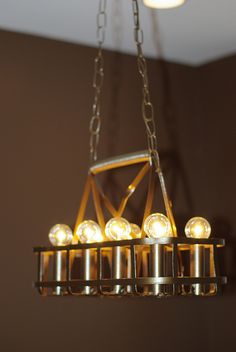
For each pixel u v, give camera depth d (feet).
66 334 12.48
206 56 14.40
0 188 12.09
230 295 13.85
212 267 6.91
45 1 11.18
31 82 12.67
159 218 6.64
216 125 14.46
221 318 14.06
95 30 12.62
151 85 14.25
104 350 12.90
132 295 6.82
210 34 12.95
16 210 12.19
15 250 12.10
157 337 13.57
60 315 12.46
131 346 13.24
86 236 7.34
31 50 12.73
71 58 13.20
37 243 12.35
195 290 6.74
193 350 14.01
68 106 13.04
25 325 12.05
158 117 14.24
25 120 12.51
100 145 13.37
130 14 11.75
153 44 13.53
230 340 13.83
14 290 12.00
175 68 14.62
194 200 14.40
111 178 13.38
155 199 13.80
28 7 11.48
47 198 12.56
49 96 12.84
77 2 11.22
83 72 13.32
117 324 13.12
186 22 12.21
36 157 12.54
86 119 13.23
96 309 12.90
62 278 7.65
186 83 14.74
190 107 14.71
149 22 12.19
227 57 14.34
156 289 6.53
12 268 12.03
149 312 13.53
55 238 7.77
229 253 13.88
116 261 6.91
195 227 6.89
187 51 14.03
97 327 12.86
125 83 13.87
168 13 11.72
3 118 12.28
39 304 12.25
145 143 13.97
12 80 12.46
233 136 14.12
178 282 6.49
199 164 14.62
